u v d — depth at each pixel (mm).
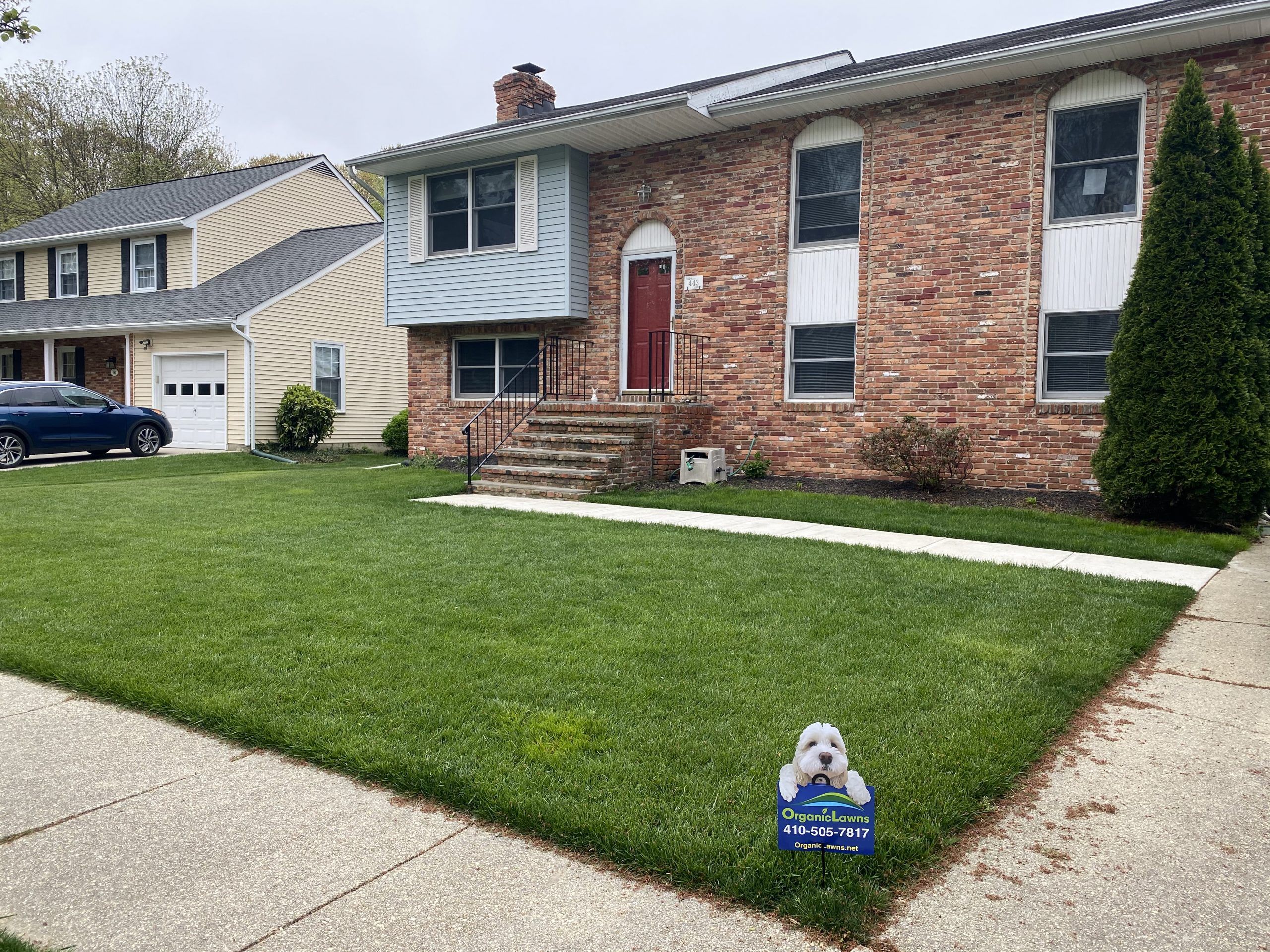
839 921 2557
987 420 11523
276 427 19969
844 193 12648
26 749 3838
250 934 2549
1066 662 4801
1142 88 10555
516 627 5438
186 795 3406
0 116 35781
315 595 6203
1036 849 3014
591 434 12750
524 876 2840
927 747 3678
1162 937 2529
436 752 3648
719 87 12938
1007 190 11305
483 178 15570
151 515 9750
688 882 2771
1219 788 3486
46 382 17594
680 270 14000
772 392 13164
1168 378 9273
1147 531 8961
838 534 8852
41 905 2695
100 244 23438
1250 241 9070
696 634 5273
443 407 16750
